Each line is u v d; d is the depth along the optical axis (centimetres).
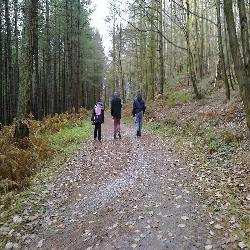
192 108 2098
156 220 695
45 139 1588
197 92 2330
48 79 3619
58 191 941
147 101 3284
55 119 2469
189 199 790
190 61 2317
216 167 1020
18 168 1102
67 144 1644
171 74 4972
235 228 640
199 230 641
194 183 898
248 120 774
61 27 3831
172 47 4941
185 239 613
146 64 3681
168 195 827
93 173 1085
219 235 620
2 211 843
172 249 586
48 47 3469
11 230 727
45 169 1183
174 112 2194
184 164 1097
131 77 5919
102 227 697
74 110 3453
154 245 604
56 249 645
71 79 3666
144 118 2453
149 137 1697
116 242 629
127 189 898
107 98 9381
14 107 3259
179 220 686
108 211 771
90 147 1502
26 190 974
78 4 3516
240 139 1216
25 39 1472
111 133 1994
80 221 742
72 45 3700
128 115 3241
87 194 897
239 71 773
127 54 4931
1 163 1102
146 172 1042
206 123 1593
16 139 1430
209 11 4072
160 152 1303
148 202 794
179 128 1741
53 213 796
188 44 2259
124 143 1552
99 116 1670
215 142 1245
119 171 1082
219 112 1664
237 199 765
